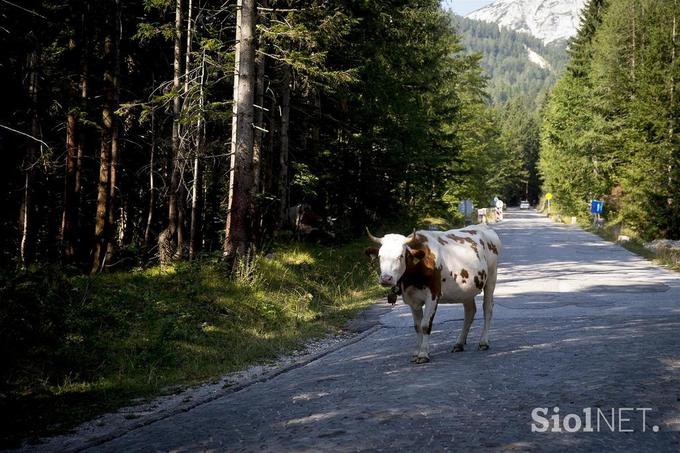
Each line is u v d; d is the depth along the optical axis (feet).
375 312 45.60
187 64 59.98
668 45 125.80
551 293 50.31
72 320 29.89
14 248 69.46
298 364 28.68
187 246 62.44
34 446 18.02
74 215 64.08
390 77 77.66
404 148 81.51
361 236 81.56
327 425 16.94
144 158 79.20
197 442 16.51
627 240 112.16
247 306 40.34
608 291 51.13
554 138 221.66
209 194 71.87
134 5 71.97
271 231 66.49
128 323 32.65
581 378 20.61
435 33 104.06
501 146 306.14
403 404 18.65
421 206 113.39
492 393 19.40
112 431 18.67
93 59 66.13
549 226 179.63
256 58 58.80
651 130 116.88
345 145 77.10
